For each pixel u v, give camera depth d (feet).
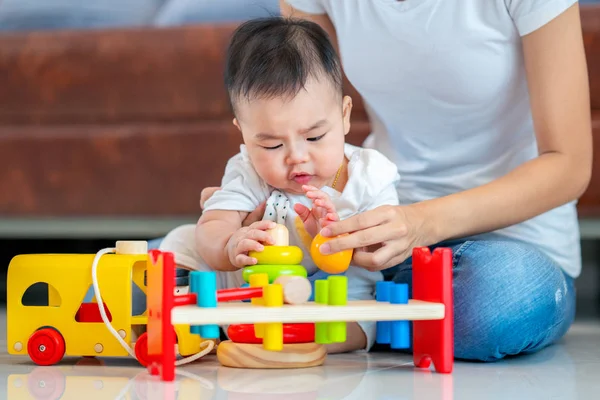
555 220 5.62
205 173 8.73
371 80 5.47
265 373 4.34
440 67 5.23
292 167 4.82
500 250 4.84
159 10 11.07
